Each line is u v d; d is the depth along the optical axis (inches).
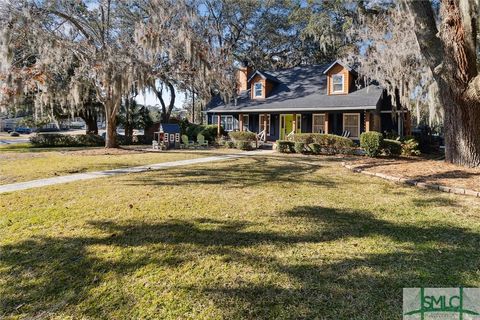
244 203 220.1
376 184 287.1
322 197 237.8
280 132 800.3
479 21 304.8
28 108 744.3
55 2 511.2
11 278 121.0
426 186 268.8
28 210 203.5
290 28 1059.3
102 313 99.8
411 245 145.4
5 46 451.8
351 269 123.3
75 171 365.1
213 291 110.2
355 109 618.5
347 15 756.6
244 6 997.8
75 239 156.1
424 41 343.6
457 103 345.4
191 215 192.9
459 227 168.6
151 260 133.8
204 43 590.2
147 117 992.9
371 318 94.7
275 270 123.7
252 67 952.3
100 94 615.2
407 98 538.6
